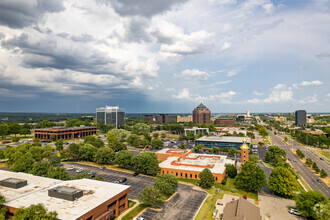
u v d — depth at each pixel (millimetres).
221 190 106500
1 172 100938
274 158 167750
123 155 136500
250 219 65250
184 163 135750
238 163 161875
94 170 134375
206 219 76875
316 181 128375
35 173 101438
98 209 67562
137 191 101438
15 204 67312
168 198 94750
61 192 72312
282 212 84812
